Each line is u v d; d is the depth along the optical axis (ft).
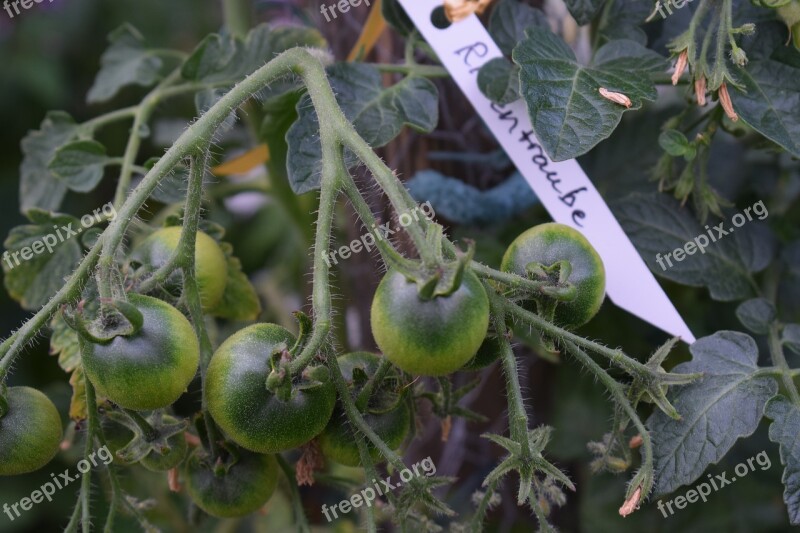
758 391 1.02
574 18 1.09
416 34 1.19
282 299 1.69
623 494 1.32
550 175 1.09
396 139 1.31
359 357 0.99
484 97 1.11
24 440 0.96
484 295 0.88
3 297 1.80
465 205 1.26
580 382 1.36
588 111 0.99
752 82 1.05
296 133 1.07
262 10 1.47
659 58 1.07
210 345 1.01
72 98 2.00
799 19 1.04
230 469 1.02
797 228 1.32
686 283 1.15
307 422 0.92
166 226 1.16
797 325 1.12
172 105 1.73
